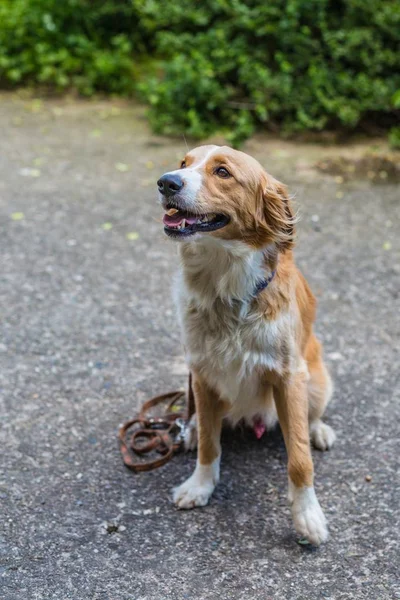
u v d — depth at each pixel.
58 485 3.49
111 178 7.62
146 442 3.88
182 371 4.44
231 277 3.20
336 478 3.55
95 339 4.77
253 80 8.75
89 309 5.15
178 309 3.44
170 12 9.75
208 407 3.44
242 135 8.39
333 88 8.80
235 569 3.01
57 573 2.97
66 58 10.80
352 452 3.74
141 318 5.04
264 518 3.32
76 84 10.77
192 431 3.79
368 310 5.18
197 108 8.97
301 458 3.18
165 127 8.95
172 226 3.13
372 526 3.23
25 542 3.13
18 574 2.96
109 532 3.21
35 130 9.20
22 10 10.91
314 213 6.82
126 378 4.36
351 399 4.17
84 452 3.74
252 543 3.16
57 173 7.75
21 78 11.15
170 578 2.95
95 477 3.57
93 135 9.02
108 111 10.05
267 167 7.94
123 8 11.02
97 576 2.96
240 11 9.12
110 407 4.10
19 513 3.30
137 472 3.62
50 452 3.72
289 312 3.30
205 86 8.72
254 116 9.16
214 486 3.48
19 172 7.76
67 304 5.22
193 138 8.86
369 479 3.53
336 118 8.95
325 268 5.80
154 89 9.10
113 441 3.83
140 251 6.07
